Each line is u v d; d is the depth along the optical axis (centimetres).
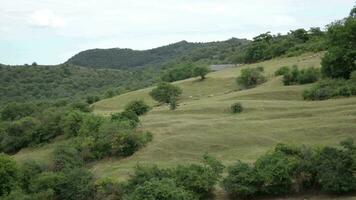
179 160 4700
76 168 4181
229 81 9862
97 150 5297
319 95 6312
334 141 4381
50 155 5338
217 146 4850
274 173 3441
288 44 12862
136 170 3862
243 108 6191
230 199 3509
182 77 13138
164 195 3206
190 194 3350
